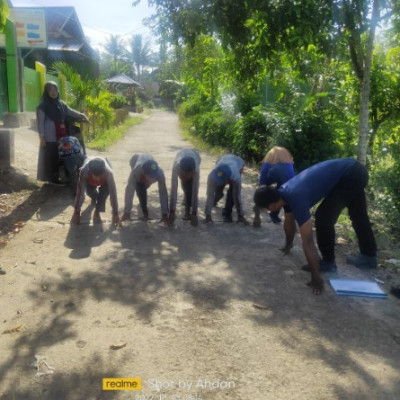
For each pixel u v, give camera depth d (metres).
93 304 3.82
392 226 6.39
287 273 4.55
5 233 5.50
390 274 4.69
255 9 6.30
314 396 2.72
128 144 15.22
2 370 2.91
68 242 5.28
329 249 4.58
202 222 6.16
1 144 7.65
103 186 5.84
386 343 3.33
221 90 16.33
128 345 3.22
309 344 3.28
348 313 3.77
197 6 6.58
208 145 14.98
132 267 4.61
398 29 8.19
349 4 6.27
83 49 26.98
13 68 12.20
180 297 3.98
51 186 7.59
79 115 7.62
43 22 16.08
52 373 2.89
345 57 7.59
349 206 4.64
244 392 2.75
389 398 2.72
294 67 8.38
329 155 10.12
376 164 9.92
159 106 69.62
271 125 10.44
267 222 6.30
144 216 6.11
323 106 11.00
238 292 4.11
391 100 9.77
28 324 3.47
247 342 3.29
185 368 2.97
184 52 16.39
